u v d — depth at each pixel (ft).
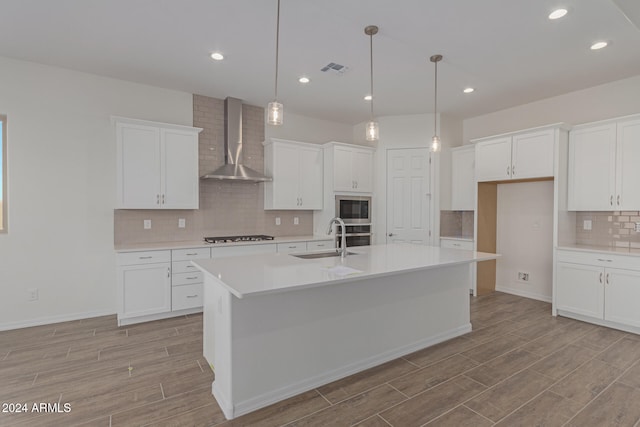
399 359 9.00
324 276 6.64
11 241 10.84
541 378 7.92
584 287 11.69
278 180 15.16
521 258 15.42
